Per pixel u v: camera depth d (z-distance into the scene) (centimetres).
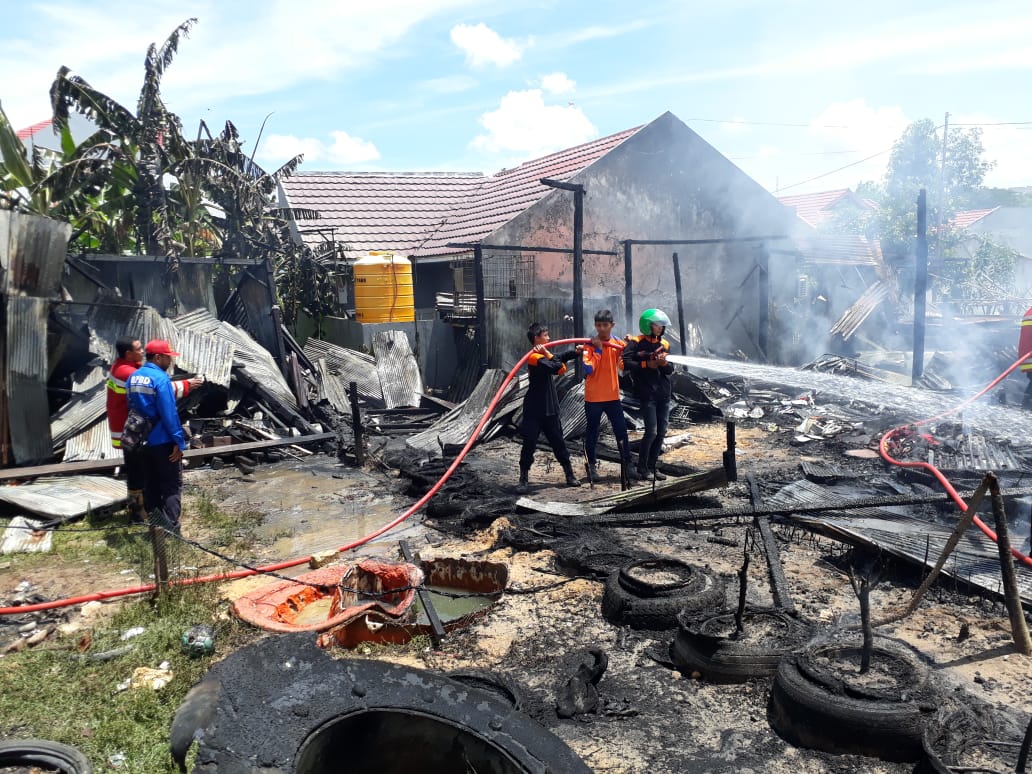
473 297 1622
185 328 1230
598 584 546
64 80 1411
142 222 1542
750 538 634
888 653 383
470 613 493
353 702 252
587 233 1853
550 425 812
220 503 820
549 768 240
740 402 1359
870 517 637
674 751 348
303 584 492
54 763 326
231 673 245
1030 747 308
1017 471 757
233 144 1712
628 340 826
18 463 902
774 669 401
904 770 327
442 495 792
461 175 2548
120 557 620
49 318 1053
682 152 1948
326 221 2114
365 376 1445
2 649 454
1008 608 437
